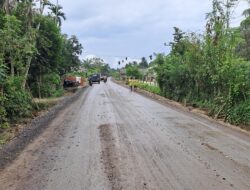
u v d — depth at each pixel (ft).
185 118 60.70
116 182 25.30
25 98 66.59
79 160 31.58
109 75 603.67
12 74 66.85
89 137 42.50
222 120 59.82
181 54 109.40
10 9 83.20
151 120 57.41
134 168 28.89
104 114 65.21
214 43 72.54
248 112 54.24
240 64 63.46
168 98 112.57
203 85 80.02
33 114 66.13
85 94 128.36
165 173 27.53
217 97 67.41
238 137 43.11
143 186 24.40
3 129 49.37
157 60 123.34
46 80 113.80
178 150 35.45
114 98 107.04
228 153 34.37
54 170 28.50
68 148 36.47
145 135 43.75
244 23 88.79
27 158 32.53
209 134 44.86
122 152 34.53
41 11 95.55
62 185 24.84
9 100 56.59
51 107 80.79
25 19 82.89
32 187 24.50
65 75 174.09
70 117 61.62
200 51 80.59
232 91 60.59
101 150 35.45
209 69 71.67
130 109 74.33
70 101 97.45
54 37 105.50
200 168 28.99
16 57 68.13
